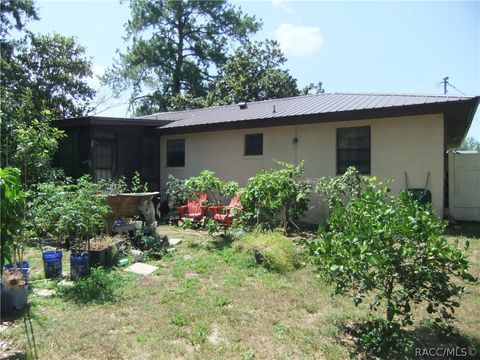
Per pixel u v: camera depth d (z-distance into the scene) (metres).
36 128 8.13
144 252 6.35
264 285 4.80
